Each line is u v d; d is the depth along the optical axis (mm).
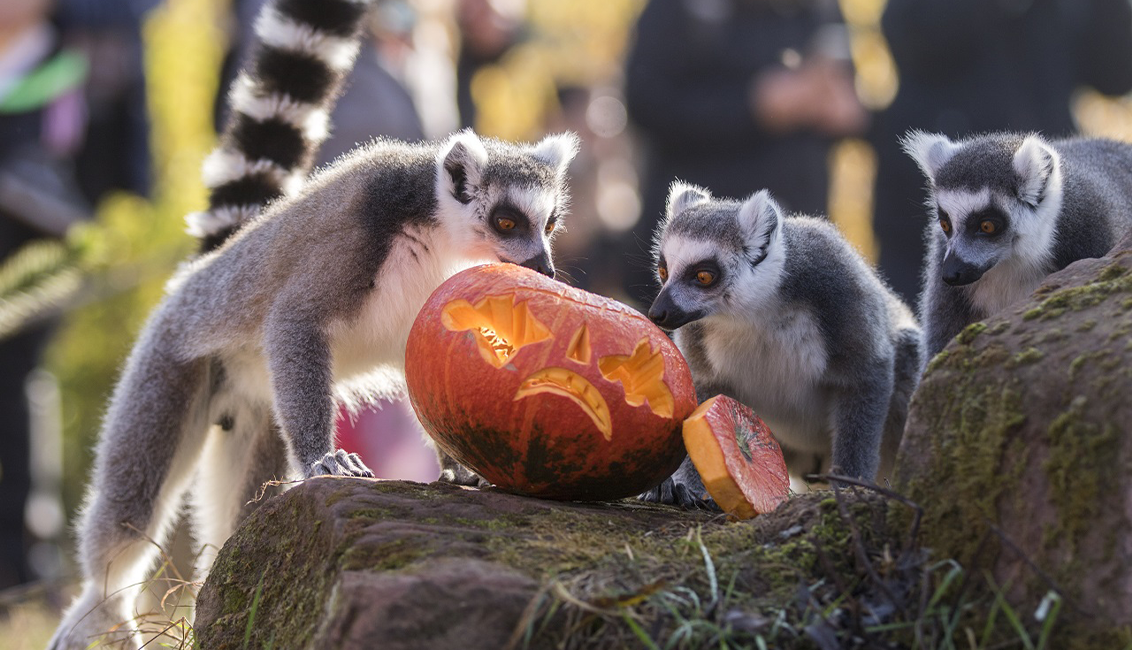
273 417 6504
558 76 12352
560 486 4371
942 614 3346
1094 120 12117
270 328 5781
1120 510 3232
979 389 3619
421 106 9234
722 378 6184
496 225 6062
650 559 3684
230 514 6664
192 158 15078
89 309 13406
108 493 6398
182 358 6367
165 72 16484
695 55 9328
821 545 3709
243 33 9266
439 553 3627
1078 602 3242
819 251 6020
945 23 9352
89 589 6445
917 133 6883
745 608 3469
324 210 5922
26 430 9469
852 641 3338
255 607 3990
